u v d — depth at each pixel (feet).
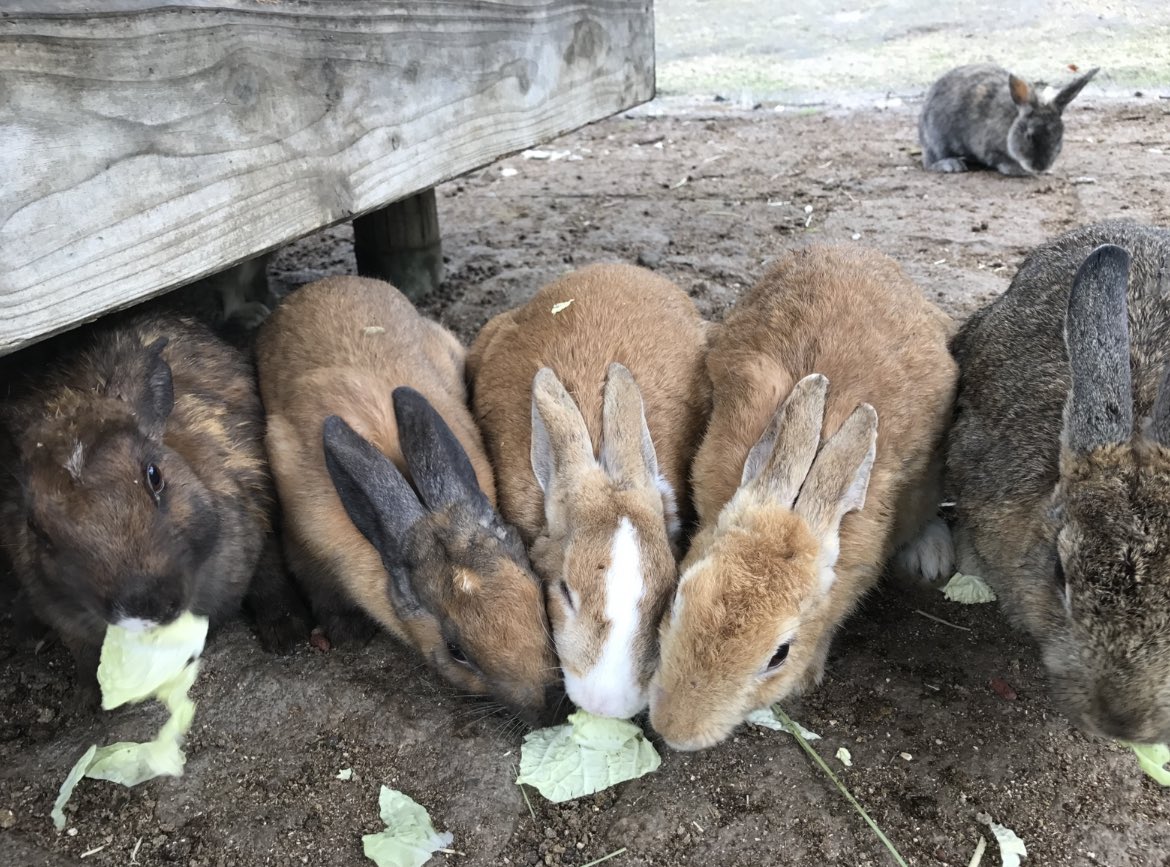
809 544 1.43
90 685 1.66
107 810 1.47
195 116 1.50
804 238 3.46
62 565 1.39
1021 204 3.80
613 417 1.72
